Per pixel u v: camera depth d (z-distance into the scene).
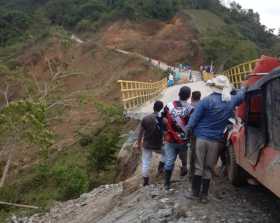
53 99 35.28
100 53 77.19
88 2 110.81
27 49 85.31
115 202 10.36
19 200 20.41
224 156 9.40
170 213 7.59
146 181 9.95
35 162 30.17
